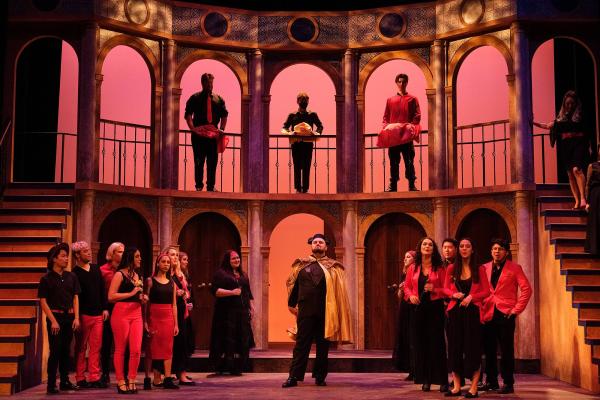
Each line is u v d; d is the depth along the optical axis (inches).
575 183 403.9
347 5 489.7
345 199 474.3
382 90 627.2
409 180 468.8
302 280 335.3
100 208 434.9
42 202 420.5
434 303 309.0
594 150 456.8
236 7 490.6
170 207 460.1
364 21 485.1
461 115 599.5
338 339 331.9
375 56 486.3
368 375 384.8
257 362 404.2
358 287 471.5
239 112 631.8
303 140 476.1
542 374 403.2
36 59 478.0
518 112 433.4
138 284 312.0
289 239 610.9
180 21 475.5
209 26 480.7
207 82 467.5
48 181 473.4
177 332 324.5
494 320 311.9
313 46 486.0
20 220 409.7
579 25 440.8
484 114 591.5
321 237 339.6
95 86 439.2
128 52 613.9
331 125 634.8
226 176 626.2
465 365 295.9
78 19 438.0
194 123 469.4
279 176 633.0
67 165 565.6
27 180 470.3
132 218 457.1
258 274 472.4
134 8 455.5
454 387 300.7
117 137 604.7
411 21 476.1
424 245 309.0
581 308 338.0
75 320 314.5
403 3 478.9
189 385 336.2
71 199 424.5
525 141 430.6
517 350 416.5
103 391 313.1
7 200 419.8
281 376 377.1
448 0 465.1
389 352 447.2
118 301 309.1
